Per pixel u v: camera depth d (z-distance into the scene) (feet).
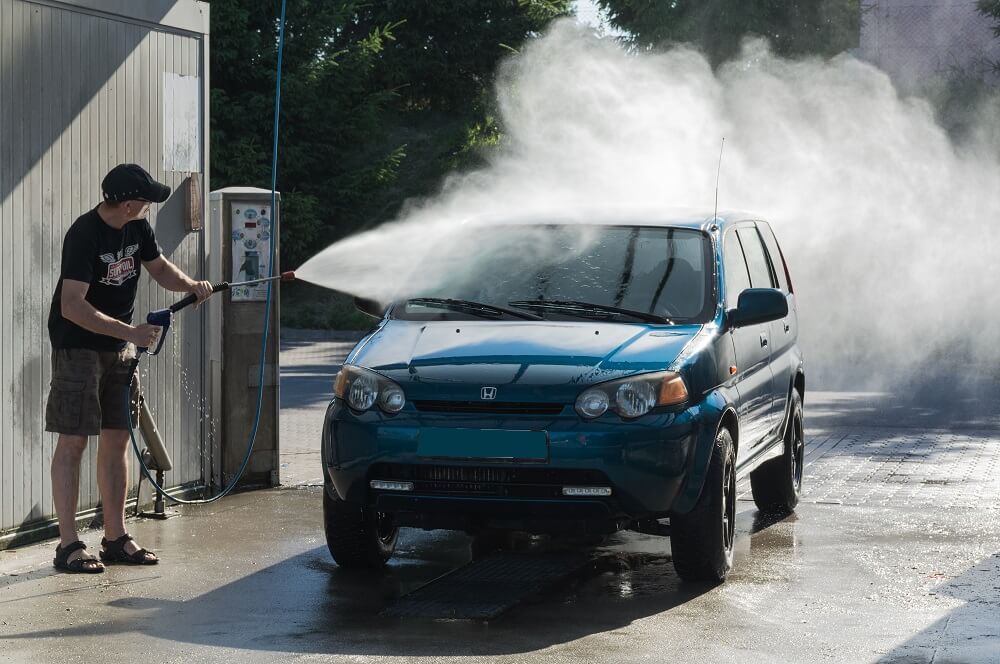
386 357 26.81
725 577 27.30
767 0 133.69
